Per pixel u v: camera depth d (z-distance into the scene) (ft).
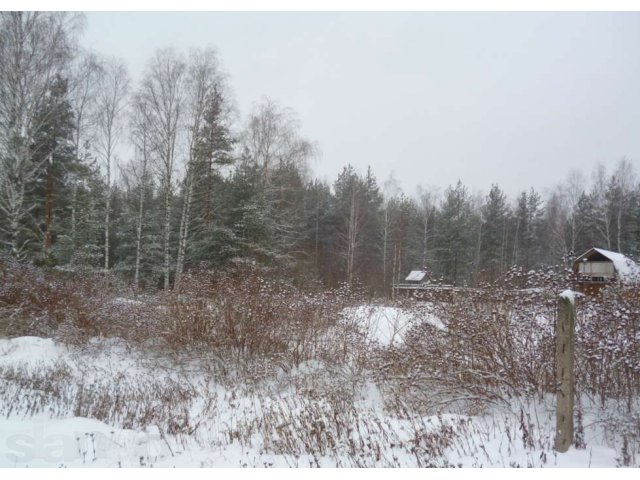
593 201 132.67
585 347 17.48
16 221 52.24
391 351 23.16
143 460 14.48
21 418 18.20
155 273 75.31
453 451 14.49
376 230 126.82
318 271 101.45
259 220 69.41
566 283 19.67
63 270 53.26
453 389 18.99
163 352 29.81
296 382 23.93
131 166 81.46
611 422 15.28
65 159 65.26
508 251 148.87
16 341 31.83
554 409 17.26
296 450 15.15
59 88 59.98
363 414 18.63
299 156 85.87
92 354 30.37
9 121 52.42
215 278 42.11
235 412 20.31
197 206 71.51
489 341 19.53
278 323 29.09
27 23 53.72
